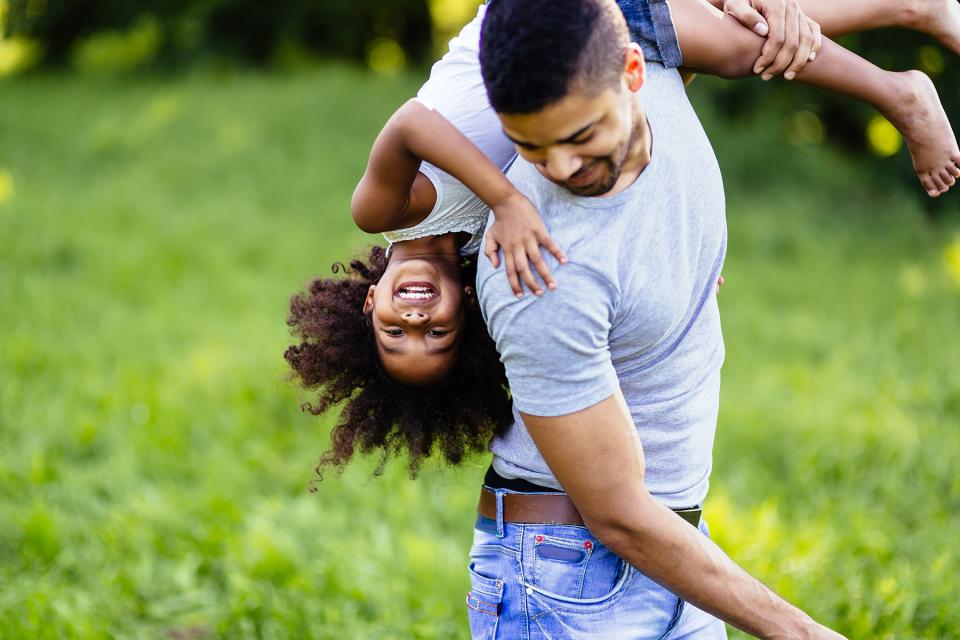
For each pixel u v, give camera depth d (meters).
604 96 1.47
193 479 4.70
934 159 1.97
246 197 9.51
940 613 3.25
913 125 1.94
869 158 10.61
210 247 8.09
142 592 3.74
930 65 9.07
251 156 10.38
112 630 3.45
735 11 1.80
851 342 6.25
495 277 1.66
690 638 2.01
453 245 1.91
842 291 7.44
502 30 1.45
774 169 10.14
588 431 1.67
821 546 3.74
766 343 6.27
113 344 6.16
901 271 7.96
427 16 15.02
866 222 9.25
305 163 10.30
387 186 1.75
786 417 5.06
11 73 14.91
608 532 1.75
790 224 8.90
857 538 3.86
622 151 1.54
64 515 4.17
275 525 4.12
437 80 1.78
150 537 4.04
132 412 5.26
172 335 6.36
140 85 13.25
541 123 1.47
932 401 5.39
